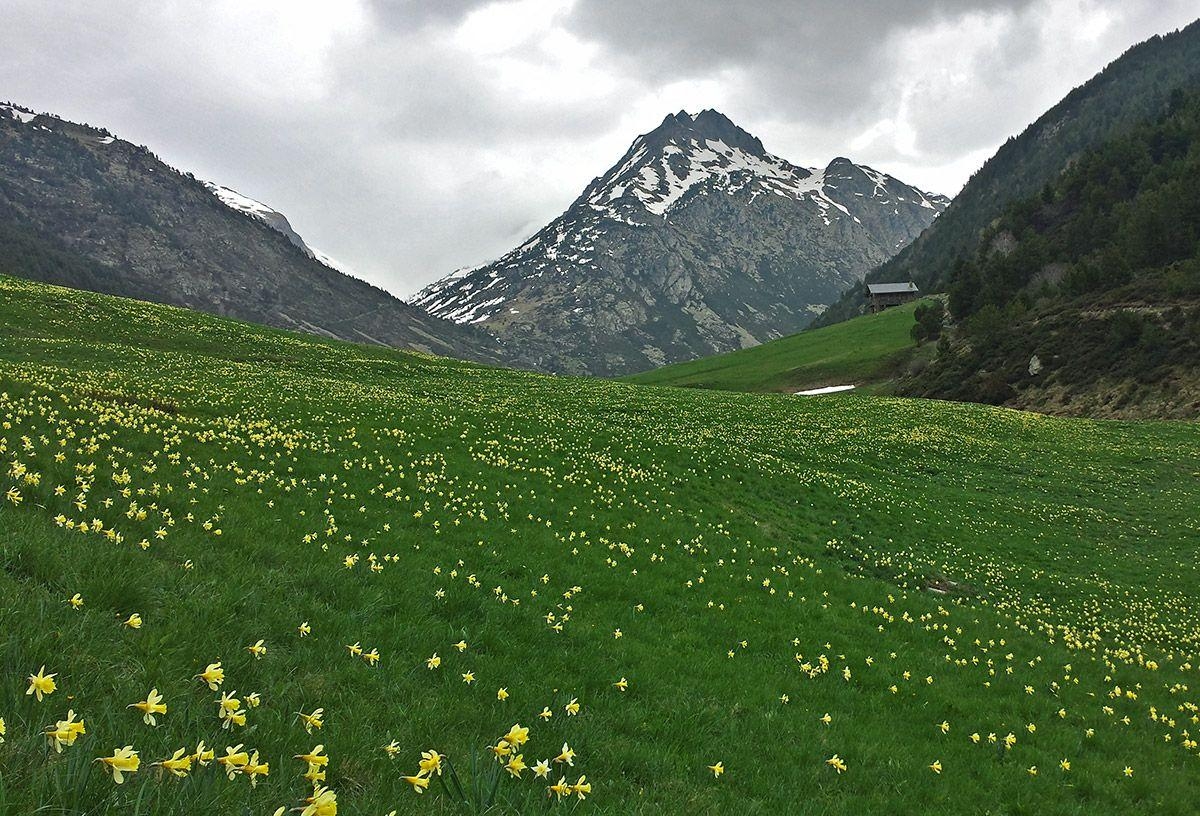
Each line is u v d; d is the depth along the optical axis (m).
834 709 12.30
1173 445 52.66
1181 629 22.78
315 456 22.05
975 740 12.17
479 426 34.69
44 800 3.59
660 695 10.71
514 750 5.82
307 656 8.08
